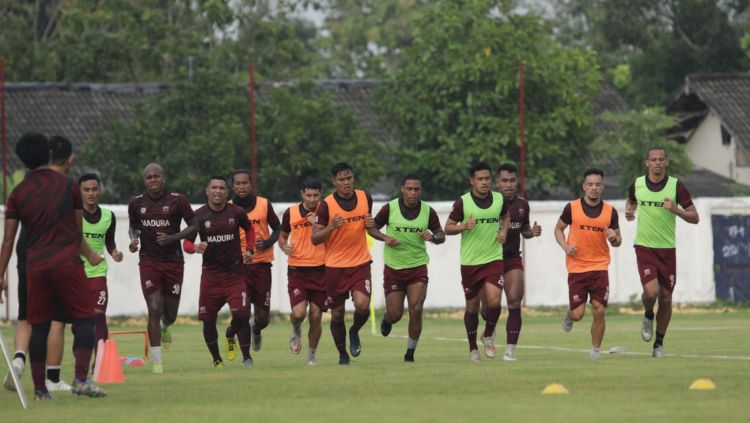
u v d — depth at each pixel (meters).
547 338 69.12
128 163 108.38
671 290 52.28
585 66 116.94
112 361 43.97
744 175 145.75
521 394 37.72
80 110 137.00
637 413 32.72
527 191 115.44
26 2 165.00
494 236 50.16
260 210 54.56
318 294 51.69
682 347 60.09
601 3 185.38
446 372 45.53
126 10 146.62
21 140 37.44
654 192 51.97
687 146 154.00
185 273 94.94
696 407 33.94
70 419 33.44
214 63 146.38
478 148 109.25
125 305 93.50
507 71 110.75
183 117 109.06
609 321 87.88
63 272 37.19
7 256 37.16
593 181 50.84
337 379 43.47
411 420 31.84
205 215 50.25
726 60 169.25
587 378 42.31
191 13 148.75
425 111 111.69
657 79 169.00
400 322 90.50
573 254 50.34
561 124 111.44
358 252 50.53
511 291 51.41
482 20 112.44
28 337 39.47
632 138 121.38
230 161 105.00
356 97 147.38
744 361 49.62
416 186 49.72
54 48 154.00
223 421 32.44
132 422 32.59
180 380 44.38
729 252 103.25
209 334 50.91
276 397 38.12
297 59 154.88
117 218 93.06
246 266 51.41
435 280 99.38
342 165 49.72
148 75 148.50
